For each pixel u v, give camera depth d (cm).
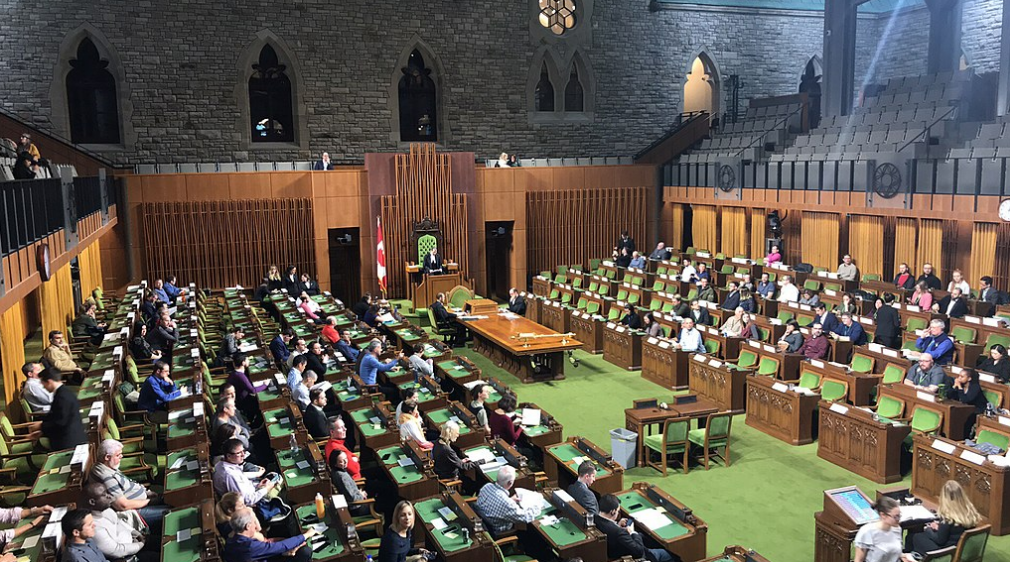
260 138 2647
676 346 1552
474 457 977
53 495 773
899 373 1298
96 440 915
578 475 883
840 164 2106
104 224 1809
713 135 2856
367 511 870
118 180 2253
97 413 958
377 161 2408
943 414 1095
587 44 2906
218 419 1000
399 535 729
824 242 2205
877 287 1872
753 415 1333
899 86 2452
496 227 2639
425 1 2711
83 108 2458
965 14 2894
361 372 1343
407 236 2455
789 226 2355
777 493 1069
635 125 3012
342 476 876
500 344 1650
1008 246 1722
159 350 1480
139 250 2302
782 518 995
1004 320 1426
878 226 2050
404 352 1711
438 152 2730
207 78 2519
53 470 830
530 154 2902
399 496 897
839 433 1155
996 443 1005
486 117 2836
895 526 682
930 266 1750
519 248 2622
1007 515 916
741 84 3098
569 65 2905
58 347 1220
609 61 2947
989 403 1082
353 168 2639
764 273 1942
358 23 2650
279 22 2566
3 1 2303
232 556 688
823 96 2541
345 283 2591
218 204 2342
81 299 1897
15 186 909
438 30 2739
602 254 2734
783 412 1265
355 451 1123
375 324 1862
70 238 1261
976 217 1767
